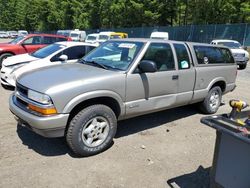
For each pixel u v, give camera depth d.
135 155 3.77
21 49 10.77
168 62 4.56
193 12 33.16
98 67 4.15
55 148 3.88
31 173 3.22
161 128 4.86
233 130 2.30
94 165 3.46
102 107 3.67
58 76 3.65
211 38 27.02
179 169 3.46
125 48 4.35
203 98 5.47
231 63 6.08
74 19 45.69
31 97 3.44
